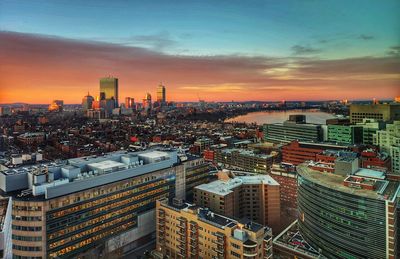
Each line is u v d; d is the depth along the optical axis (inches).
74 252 6555.1
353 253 6190.9
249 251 5472.4
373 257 5900.6
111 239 7199.8
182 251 6624.0
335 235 6525.6
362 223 6023.6
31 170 7308.1
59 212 6274.6
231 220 6250.0
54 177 7234.3
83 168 7834.6
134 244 7716.5
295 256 7032.5
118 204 7367.1
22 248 6112.2
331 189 6545.3
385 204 5703.7
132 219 7711.6
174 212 6830.7
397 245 6358.3
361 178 6673.2
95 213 6904.5
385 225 5723.4
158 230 7229.3
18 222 6087.6
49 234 6141.7
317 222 7003.0
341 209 6353.3
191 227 6407.5
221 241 5782.5
